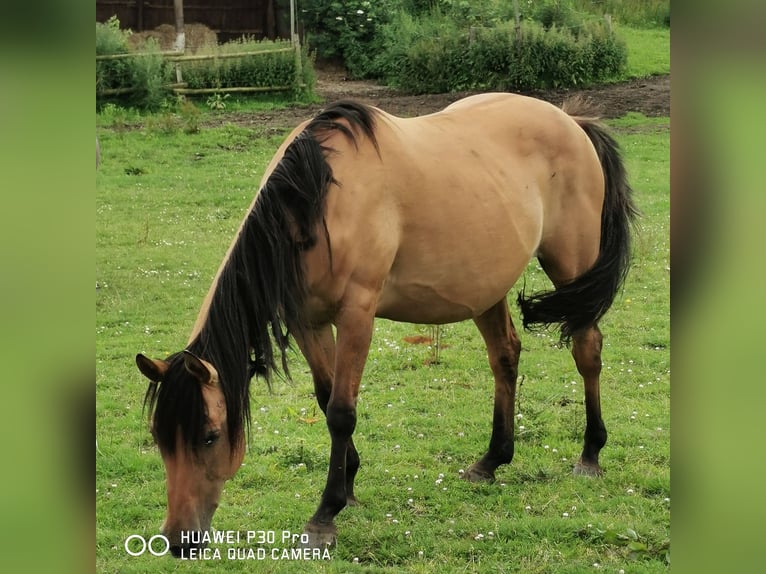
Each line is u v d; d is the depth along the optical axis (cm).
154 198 1148
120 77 1705
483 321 481
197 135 1512
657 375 627
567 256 486
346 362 395
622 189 510
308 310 396
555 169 474
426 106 1748
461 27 2002
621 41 1956
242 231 372
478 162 439
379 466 488
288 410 559
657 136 1491
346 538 408
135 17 2181
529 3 2078
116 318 728
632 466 486
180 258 899
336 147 395
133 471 478
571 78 1869
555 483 470
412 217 409
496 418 480
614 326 729
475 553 396
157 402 336
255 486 467
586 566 382
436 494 455
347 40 2166
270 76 1828
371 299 397
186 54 1842
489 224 434
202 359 348
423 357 666
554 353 679
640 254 906
